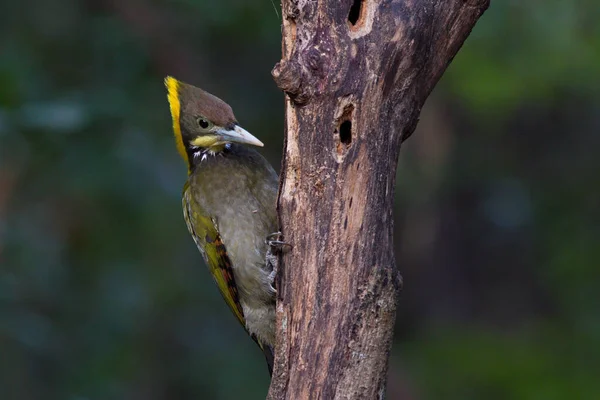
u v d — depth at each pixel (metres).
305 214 7.33
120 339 13.98
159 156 13.80
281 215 7.46
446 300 17.89
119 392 13.84
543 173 16.88
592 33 14.44
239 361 15.02
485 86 14.41
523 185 16.97
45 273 13.51
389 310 7.29
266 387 14.97
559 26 14.44
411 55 7.20
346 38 7.10
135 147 13.52
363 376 7.28
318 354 7.30
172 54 14.59
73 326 13.71
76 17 14.30
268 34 14.41
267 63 15.13
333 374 7.28
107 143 13.37
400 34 7.14
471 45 14.54
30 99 12.94
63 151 13.23
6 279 13.10
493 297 17.77
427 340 17.36
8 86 12.70
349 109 7.18
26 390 13.29
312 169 7.25
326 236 7.28
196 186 9.51
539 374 15.99
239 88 15.08
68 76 13.91
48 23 14.15
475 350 16.78
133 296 14.05
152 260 14.32
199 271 14.90
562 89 15.09
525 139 16.75
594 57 14.35
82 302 13.79
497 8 14.28
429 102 15.57
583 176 16.78
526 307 17.66
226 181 9.36
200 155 9.63
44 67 13.86
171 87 9.89
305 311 7.35
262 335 9.62
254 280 9.35
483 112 15.03
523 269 17.75
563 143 16.77
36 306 13.47
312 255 7.32
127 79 14.06
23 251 13.31
